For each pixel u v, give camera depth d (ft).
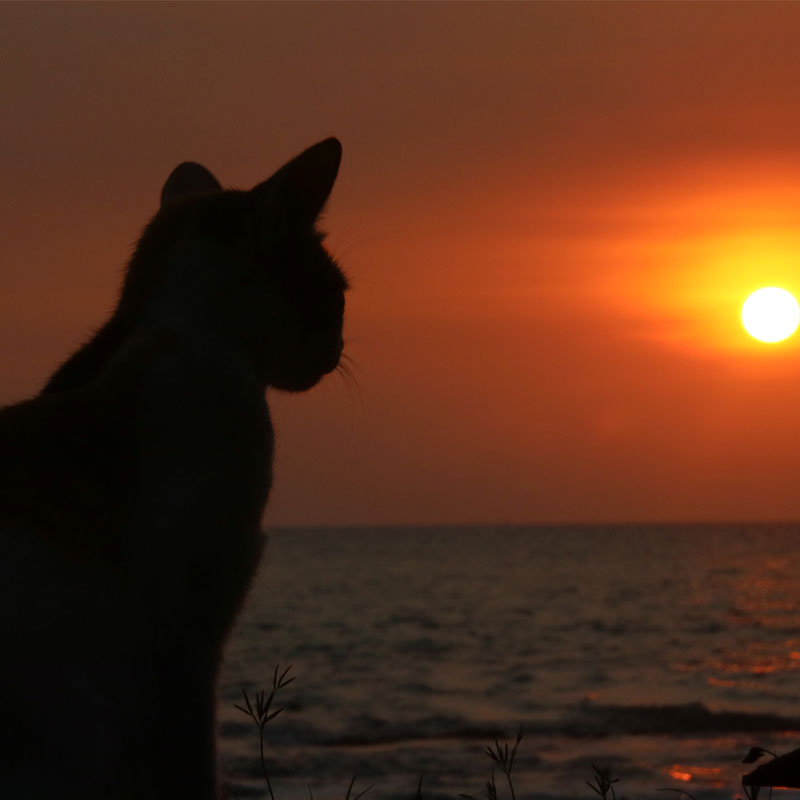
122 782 4.86
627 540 195.72
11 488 4.87
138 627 4.89
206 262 5.20
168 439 4.95
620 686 32.04
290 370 5.32
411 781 18.25
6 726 4.77
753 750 5.27
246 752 21.43
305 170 5.25
